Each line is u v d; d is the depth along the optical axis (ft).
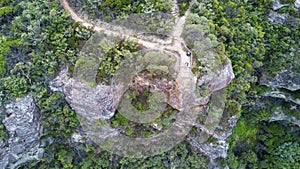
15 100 69.82
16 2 74.69
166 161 82.43
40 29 70.74
